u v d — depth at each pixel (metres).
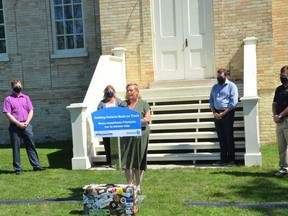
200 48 11.66
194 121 10.06
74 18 13.67
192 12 11.67
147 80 11.82
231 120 8.60
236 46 11.23
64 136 13.60
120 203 5.76
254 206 5.95
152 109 10.29
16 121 8.73
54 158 10.41
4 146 13.14
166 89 10.69
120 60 11.57
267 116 11.01
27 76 13.73
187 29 11.72
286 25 11.77
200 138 9.48
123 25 11.87
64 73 13.57
